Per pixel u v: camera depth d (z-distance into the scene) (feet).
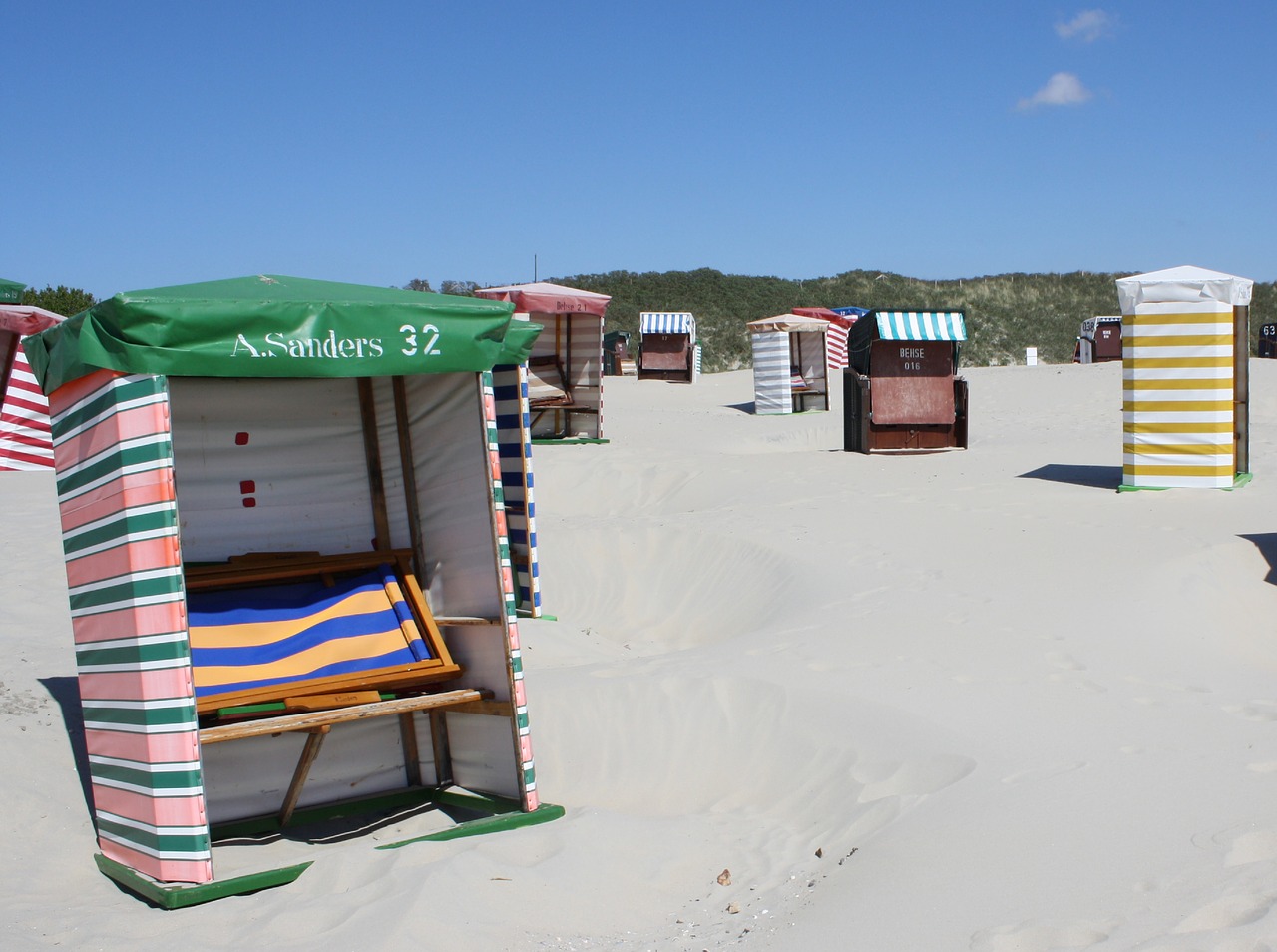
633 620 33.35
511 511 30.83
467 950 13.83
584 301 57.26
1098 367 92.94
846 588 29.53
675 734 21.40
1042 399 77.10
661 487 49.19
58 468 17.75
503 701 19.42
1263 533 31.83
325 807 20.20
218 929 14.90
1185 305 38.14
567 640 29.12
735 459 52.85
